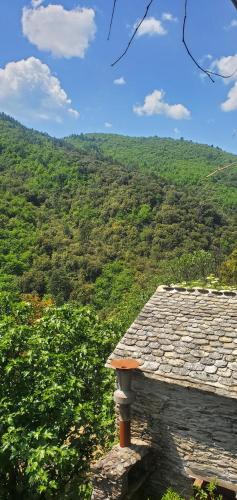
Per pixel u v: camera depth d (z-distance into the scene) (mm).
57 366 7879
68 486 7863
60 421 7051
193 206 67062
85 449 7961
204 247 55688
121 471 6434
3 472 7355
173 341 7473
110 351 9859
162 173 113812
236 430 6418
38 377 7645
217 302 8398
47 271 51969
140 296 26750
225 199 71438
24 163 93812
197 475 6777
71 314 9906
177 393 6891
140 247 58594
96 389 8734
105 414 7789
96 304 47250
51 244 59969
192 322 7895
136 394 7324
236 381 6309
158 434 7176
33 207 73438
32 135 133000
